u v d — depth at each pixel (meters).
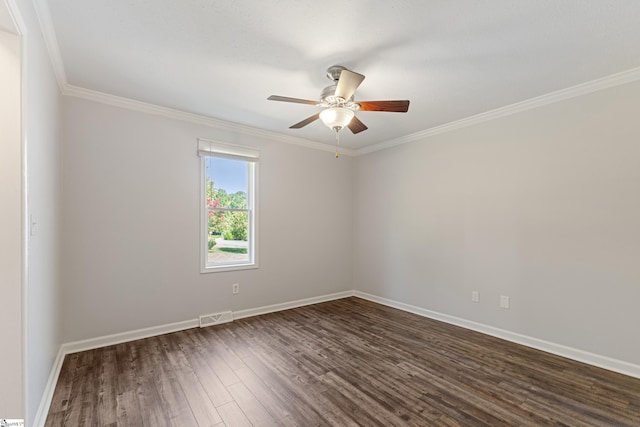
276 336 3.14
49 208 2.12
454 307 3.56
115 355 2.66
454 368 2.46
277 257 4.11
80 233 2.76
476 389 2.15
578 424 1.78
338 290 4.80
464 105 3.06
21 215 1.42
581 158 2.62
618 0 1.60
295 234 4.30
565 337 2.69
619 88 2.43
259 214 3.94
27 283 1.46
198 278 3.44
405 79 2.50
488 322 3.24
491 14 1.72
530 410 1.91
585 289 2.59
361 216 4.86
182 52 2.14
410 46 2.04
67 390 2.11
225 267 3.64
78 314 2.74
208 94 2.84
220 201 3.70
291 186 4.26
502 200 3.14
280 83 2.61
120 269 2.96
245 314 3.80
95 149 2.84
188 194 3.38
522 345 2.94
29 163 1.54
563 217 2.72
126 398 2.02
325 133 4.05
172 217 3.27
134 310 3.03
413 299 4.03
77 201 2.74
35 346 1.66
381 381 2.25
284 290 4.18
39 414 1.72
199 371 2.38
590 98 2.57
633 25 1.80
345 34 1.91
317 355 2.69
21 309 1.41
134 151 3.04
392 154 4.35
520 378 2.30
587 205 2.59
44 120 1.93
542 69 2.34
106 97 2.86
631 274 2.37
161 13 1.73
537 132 2.89
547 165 2.82
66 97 2.70
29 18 1.52
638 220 2.34
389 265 4.38
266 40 1.98
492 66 2.30
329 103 2.29
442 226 3.71
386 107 2.27
